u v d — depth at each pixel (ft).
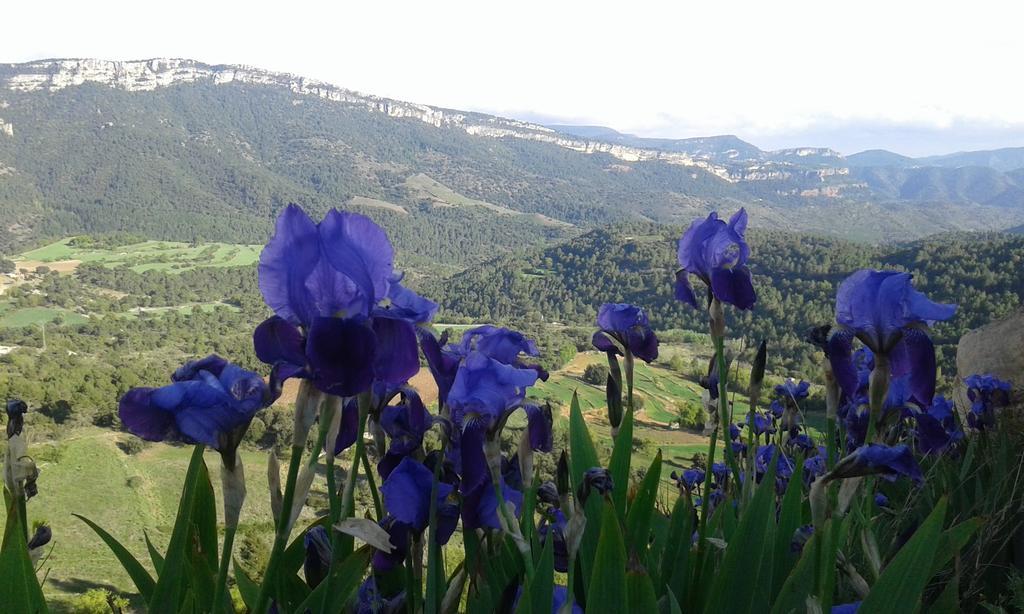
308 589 9.55
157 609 7.47
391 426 9.01
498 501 7.71
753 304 11.19
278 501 6.86
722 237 11.29
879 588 7.35
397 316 7.30
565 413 134.92
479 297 634.84
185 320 640.17
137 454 239.50
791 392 14.57
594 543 9.73
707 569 10.30
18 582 6.93
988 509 12.78
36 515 184.03
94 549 162.50
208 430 6.23
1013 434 17.90
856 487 7.10
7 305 645.10
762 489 8.68
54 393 257.34
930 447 9.11
